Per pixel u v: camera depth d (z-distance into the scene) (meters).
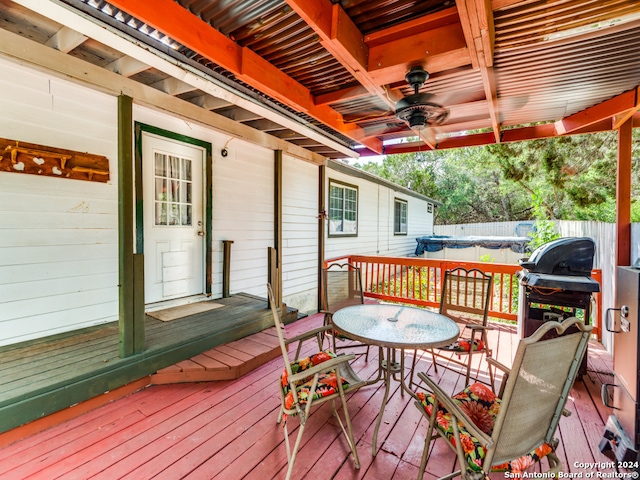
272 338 3.45
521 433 1.33
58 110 2.82
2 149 2.52
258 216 4.86
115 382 2.40
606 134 7.24
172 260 3.79
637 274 1.75
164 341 2.84
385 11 1.80
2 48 2.03
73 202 2.94
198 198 4.03
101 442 1.96
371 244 9.04
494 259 11.48
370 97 2.88
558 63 2.18
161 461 1.82
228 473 1.74
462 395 1.74
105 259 3.18
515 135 3.70
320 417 2.29
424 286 8.62
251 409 2.36
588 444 2.04
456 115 3.30
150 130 3.49
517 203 17.19
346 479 1.72
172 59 2.27
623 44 1.94
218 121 3.63
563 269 2.86
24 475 1.69
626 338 1.89
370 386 2.75
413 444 2.01
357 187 8.12
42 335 2.80
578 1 1.55
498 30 1.80
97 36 1.92
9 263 2.60
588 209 8.43
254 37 2.05
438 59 1.95
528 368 1.22
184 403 2.42
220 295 4.33
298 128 3.69
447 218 19.56
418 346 1.86
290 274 5.55
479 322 2.84
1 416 1.88
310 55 2.25
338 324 2.26
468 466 1.34
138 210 3.42
